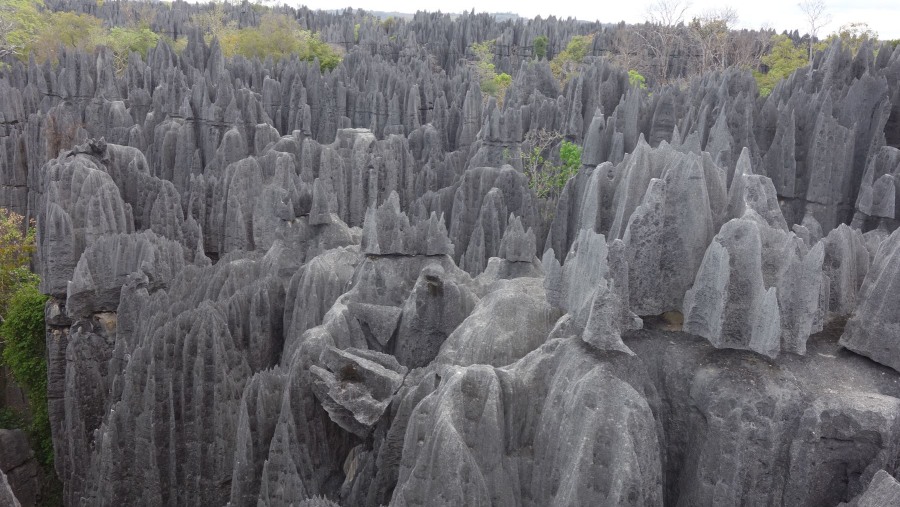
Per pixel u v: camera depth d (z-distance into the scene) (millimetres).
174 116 77500
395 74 100500
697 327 19594
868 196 44000
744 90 67938
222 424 30641
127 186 59406
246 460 26797
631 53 132500
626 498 16531
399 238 31672
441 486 18219
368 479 24594
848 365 18562
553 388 19234
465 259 50531
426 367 26078
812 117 48750
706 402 17891
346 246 39438
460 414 19203
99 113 82312
